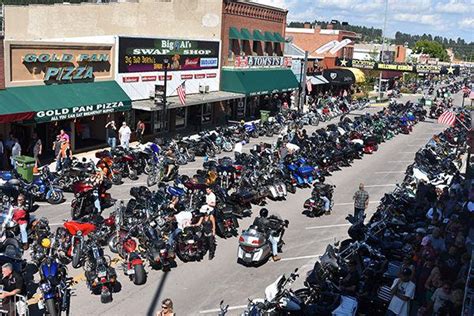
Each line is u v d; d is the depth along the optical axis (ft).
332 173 91.15
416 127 158.92
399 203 62.34
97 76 91.20
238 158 76.28
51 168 75.15
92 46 88.38
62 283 36.94
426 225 55.72
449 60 630.74
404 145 125.70
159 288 42.50
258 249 47.21
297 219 63.21
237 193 61.00
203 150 92.22
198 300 40.93
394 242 49.16
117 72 94.68
